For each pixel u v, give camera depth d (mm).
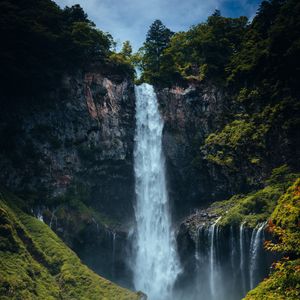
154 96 73188
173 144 70938
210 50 75312
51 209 56938
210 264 57469
